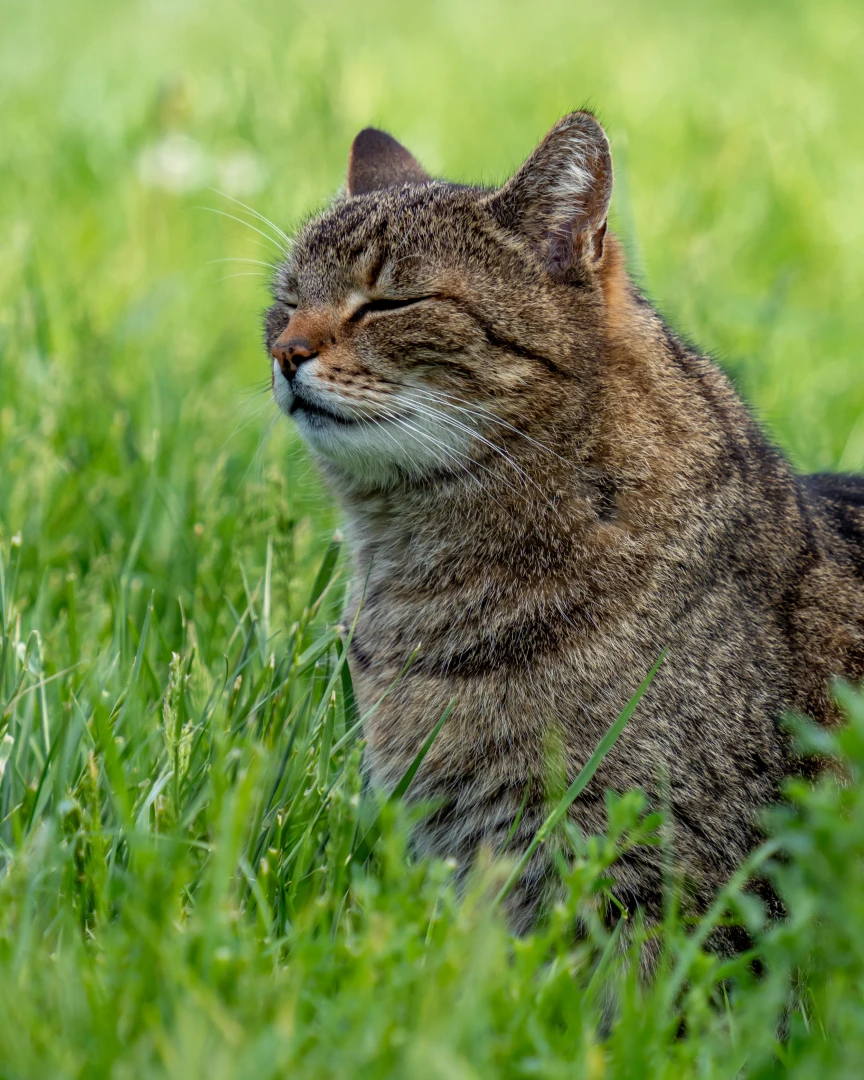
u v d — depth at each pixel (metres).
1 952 4.93
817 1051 4.76
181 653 7.71
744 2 34.28
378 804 6.21
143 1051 4.27
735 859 6.16
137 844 5.06
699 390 6.95
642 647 6.30
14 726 6.69
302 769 6.43
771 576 6.59
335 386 6.78
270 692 6.65
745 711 6.27
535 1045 4.54
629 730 6.17
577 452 6.59
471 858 6.55
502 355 6.61
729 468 6.73
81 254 14.32
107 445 10.02
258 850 6.09
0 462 9.41
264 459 9.95
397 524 7.01
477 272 6.75
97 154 16.30
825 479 7.90
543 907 6.24
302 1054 4.44
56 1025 4.50
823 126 18.34
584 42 28.28
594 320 6.79
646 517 6.49
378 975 4.70
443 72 23.66
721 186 16.05
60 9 27.61
